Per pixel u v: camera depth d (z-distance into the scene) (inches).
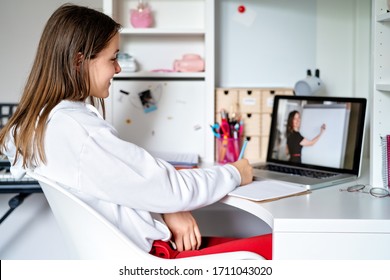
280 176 61.1
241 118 79.3
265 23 83.7
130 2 82.1
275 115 72.7
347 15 83.7
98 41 47.1
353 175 62.1
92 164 42.8
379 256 42.9
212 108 78.2
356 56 83.0
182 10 82.7
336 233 42.8
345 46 84.2
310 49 84.4
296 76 84.7
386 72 58.2
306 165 67.6
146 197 44.5
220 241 59.4
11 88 88.2
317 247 43.0
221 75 84.3
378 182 57.9
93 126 43.9
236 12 83.4
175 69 79.7
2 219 84.7
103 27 47.9
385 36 57.9
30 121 45.4
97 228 42.6
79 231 44.3
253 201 49.7
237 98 79.1
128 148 44.5
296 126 69.7
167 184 45.3
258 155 79.8
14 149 49.4
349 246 42.9
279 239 43.0
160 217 50.1
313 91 78.3
